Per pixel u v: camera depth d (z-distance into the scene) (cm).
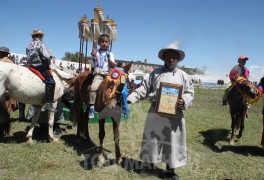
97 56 653
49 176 529
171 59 522
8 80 662
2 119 740
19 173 537
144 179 540
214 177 564
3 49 844
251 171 612
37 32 702
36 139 767
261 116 1428
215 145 812
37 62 696
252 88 770
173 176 539
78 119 754
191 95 527
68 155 648
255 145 834
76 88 738
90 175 545
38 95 698
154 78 539
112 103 553
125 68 589
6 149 659
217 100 2330
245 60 863
